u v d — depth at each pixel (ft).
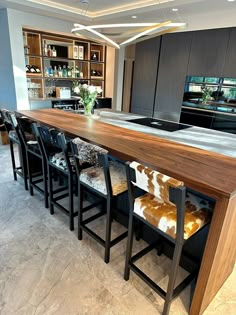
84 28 8.88
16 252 6.18
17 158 12.78
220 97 12.92
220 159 5.30
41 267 5.74
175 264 4.25
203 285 4.34
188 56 13.69
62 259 6.02
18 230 7.06
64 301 4.91
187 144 6.52
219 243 3.98
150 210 4.54
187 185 4.22
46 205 8.23
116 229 7.27
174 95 14.97
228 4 10.53
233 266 5.77
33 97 16.49
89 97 9.66
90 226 7.39
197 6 10.93
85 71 19.06
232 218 4.08
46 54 16.17
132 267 5.15
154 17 13.26
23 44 14.11
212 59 12.71
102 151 4.95
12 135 9.29
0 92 16.06
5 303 4.80
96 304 4.90
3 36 13.76
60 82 18.07
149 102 16.58
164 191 3.77
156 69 15.52
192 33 13.19
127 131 7.50
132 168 4.16
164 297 4.51
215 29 12.21
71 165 6.59
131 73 24.59
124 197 7.06
